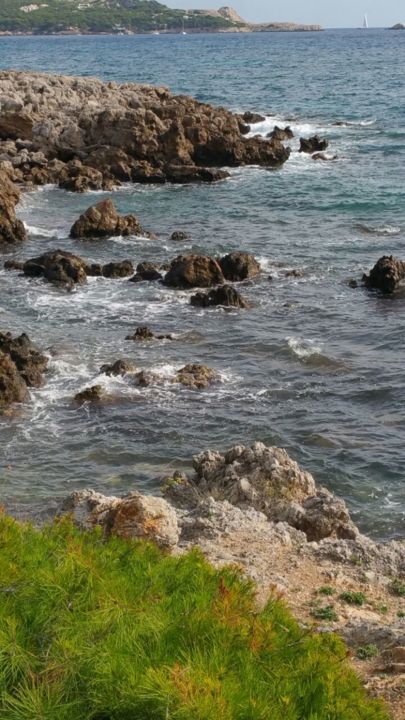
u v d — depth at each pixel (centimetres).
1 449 2281
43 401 2555
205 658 743
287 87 11831
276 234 4453
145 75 14388
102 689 688
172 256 4066
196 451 2294
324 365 2852
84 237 4334
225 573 917
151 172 5756
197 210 4981
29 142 6138
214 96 10738
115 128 6034
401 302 3431
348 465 2228
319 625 1169
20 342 2834
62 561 855
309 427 2428
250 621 816
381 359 2900
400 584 1370
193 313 3328
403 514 1995
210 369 2759
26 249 4156
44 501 2009
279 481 1717
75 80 8488
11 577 812
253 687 723
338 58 19050
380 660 1036
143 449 2302
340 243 4272
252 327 3178
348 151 6769
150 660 730
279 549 1462
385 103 9706
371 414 2517
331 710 720
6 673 700
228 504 1608
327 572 1384
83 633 744
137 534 1257
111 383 2673
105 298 3494
